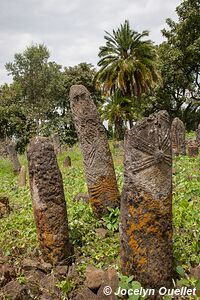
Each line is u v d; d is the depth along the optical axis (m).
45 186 4.96
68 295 4.44
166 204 4.13
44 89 45.28
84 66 46.19
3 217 7.75
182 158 12.52
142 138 4.11
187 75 36.50
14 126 43.75
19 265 5.07
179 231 5.67
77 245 5.57
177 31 33.16
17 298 4.14
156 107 39.69
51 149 5.09
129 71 29.16
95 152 6.38
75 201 7.92
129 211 4.16
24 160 20.75
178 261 4.68
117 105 29.41
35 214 5.07
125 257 4.23
